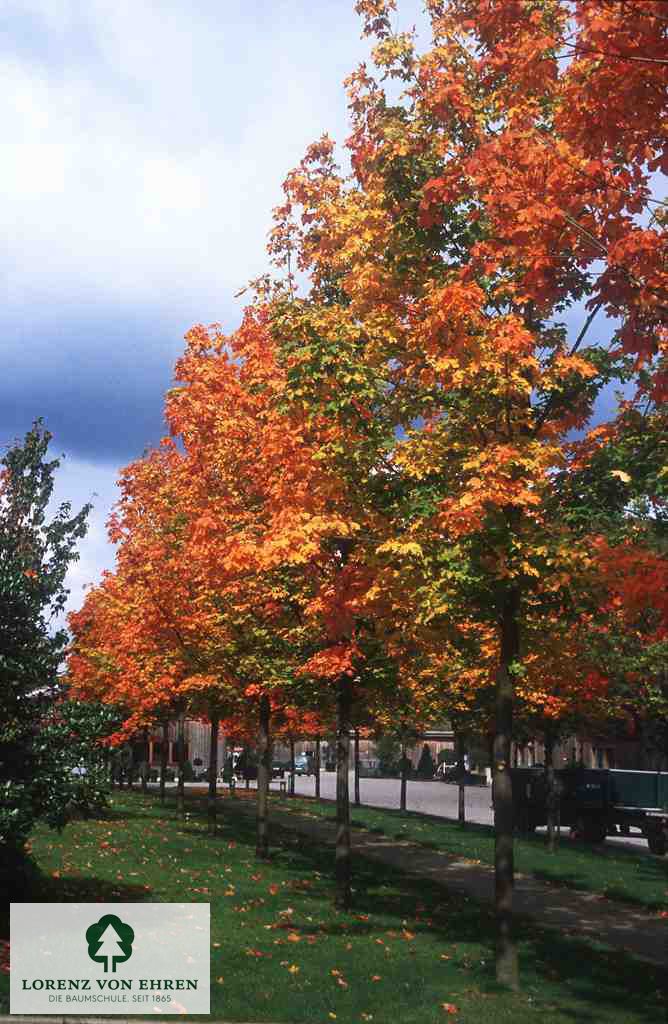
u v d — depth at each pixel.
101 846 22.12
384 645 16.08
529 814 33.88
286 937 13.80
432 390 13.11
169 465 26.98
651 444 12.20
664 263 9.74
